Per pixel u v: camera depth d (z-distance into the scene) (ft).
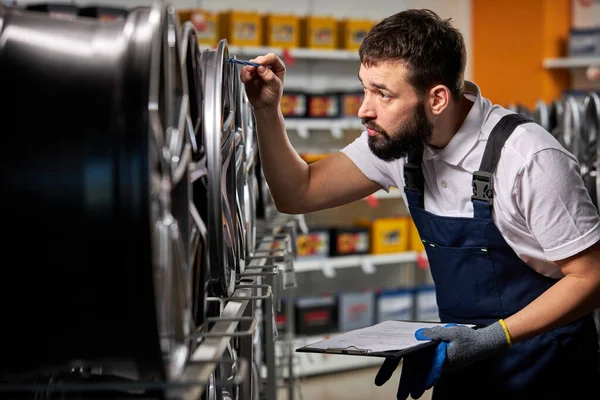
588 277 5.92
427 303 20.26
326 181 7.17
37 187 3.22
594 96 10.85
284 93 18.12
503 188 6.09
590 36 22.49
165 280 3.30
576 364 6.54
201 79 4.86
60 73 3.32
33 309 3.31
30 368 3.52
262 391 9.78
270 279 7.63
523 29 23.65
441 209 6.59
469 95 6.41
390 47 5.77
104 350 3.45
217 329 4.19
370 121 6.05
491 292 6.47
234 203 5.34
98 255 3.23
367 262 19.24
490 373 6.56
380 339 5.76
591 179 10.77
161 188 3.30
